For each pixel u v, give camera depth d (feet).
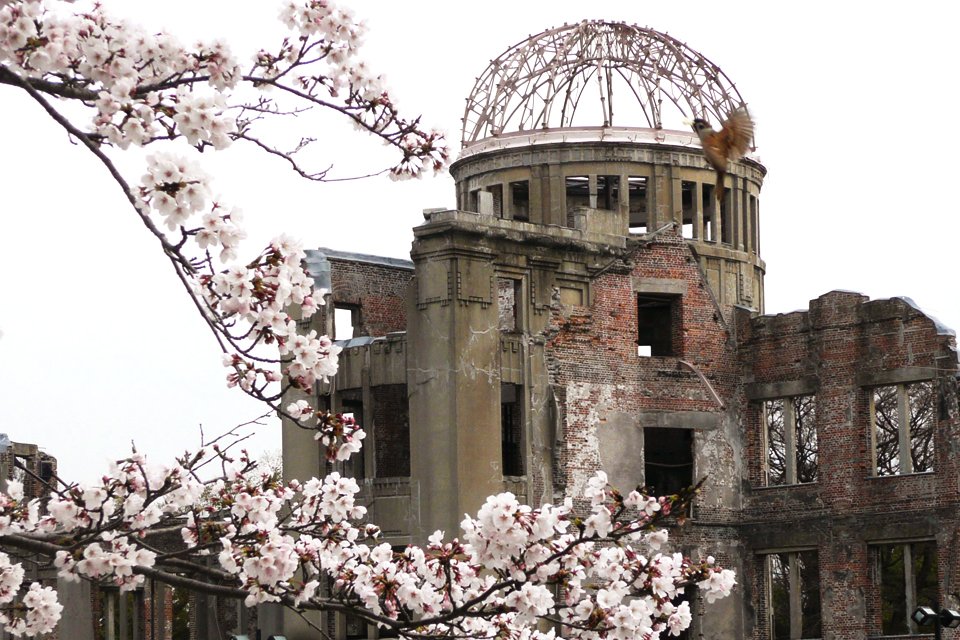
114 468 99.14
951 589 268.62
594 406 283.79
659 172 320.70
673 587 106.22
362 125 100.37
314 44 98.27
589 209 289.74
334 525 109.60
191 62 91.66
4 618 102.42
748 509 297.74
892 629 378.12
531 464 274.98
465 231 269.03
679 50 329.11
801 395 293.02
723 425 297.74
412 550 110.52
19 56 87.10
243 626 307.99
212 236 85.92
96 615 336.70
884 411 393.70
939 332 273.13
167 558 98.58
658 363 293.02
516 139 326.85
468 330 268.62
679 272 296.71
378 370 277.23
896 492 277.85
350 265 297.12
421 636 101.35
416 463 269.64
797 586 293.02
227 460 104.99
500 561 100.48
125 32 90.17
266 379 95.40
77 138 84.53
